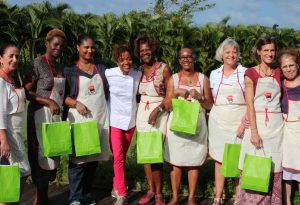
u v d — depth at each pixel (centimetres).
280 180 480
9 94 450
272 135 471
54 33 503
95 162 546
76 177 532
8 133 452
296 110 471
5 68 454
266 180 459
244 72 502
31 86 498
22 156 463
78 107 517
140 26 1033
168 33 1053
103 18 975
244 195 489
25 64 845
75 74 524
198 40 1094
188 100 522
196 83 524
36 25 859
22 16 864
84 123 513
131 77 540
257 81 473
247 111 480
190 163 530
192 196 548
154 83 537
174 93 521
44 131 486
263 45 467
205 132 536
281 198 486
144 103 545
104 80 540
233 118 514
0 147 442
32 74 498
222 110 519
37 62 502
